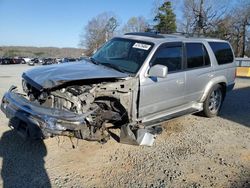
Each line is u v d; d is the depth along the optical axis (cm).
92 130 489
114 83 502
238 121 743
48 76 483
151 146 555
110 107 523
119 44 624
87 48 7556
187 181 440
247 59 2523
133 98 529
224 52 774
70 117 446
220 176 459
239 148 568
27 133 456
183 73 628
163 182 435
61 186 415
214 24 5184
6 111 502
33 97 514
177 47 628
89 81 482
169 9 5522
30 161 480
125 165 480
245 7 5344
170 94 603
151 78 554
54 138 567
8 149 519
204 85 698
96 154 514
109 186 420
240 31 5434
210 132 650
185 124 695
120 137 548
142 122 564
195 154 532
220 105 781
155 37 620
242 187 429
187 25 5306
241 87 1362
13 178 428
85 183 425
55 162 481
